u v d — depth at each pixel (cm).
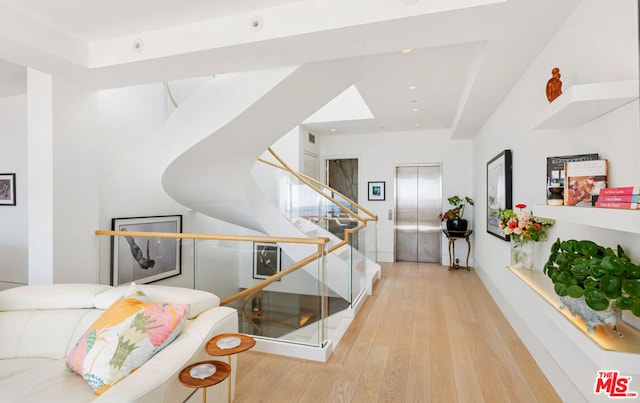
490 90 344
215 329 186
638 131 141
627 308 122
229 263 330
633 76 143
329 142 730
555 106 168
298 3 212
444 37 220
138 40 254
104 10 223
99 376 154
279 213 473
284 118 297
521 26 212
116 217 388
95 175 332
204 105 292
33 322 206
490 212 452
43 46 240
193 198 415
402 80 371
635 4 141
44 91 295
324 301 288
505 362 267
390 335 322
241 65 260
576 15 193
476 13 193
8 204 431
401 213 701
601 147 172
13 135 432
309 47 228
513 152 335
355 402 215
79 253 319
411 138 680
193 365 155
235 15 227
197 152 311
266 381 240
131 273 383
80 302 216
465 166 650
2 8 218
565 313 168
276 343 285
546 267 183
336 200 506
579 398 194
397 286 502
